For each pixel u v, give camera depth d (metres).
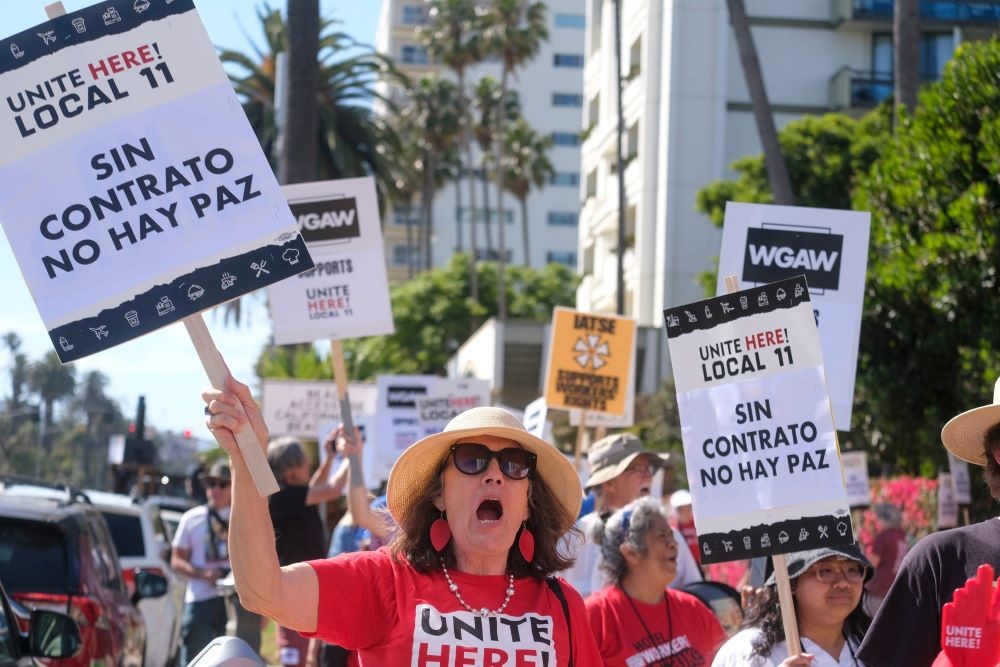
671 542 6.05
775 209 6.57
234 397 3.65
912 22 16.53
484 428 4.01
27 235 3.93
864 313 13.34
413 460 4.04
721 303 4.76
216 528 10.47
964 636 3.99
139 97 3.99
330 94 39.97
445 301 58.97
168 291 3.92
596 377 10.55
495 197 87.19
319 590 3.81
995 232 11.41
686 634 6.08
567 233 86.56
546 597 4.03
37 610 5.73
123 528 11.52
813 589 4.72
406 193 68.69
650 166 35.34
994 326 11.61
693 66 34.66
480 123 67.88
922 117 12.41
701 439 4.71
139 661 9.27
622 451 7.77
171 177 3.97
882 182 12.86
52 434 75.88
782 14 34.78
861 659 4.38
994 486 4.57
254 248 3.95
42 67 3.98
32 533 7.55
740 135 34.97
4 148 3.95
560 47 85.62
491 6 60.56
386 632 3.88
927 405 13.48
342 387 7.90
